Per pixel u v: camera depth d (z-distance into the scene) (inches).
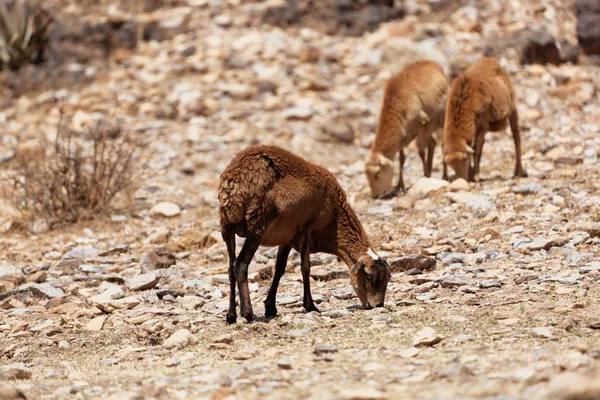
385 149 1604.3
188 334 866.1
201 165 1900.8
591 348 697.6
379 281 925.2
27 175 1691.7
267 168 872.9
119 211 1667.1
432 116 1640.0
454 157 1540.4
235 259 884.6
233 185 858.1
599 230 1203.9
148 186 1780.3
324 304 989.8
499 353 705.6
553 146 1766.7
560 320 812.0
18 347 932.6
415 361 697.0
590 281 981.8
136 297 1089.4
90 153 1940.2
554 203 1380.4
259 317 932.6
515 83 2153.1
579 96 2097.7
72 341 939.3
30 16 2578.7
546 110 2033.7
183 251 1380.4
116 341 923.4
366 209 1513.3
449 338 776.3
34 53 2566.4
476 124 1557.6
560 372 622.8
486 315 855.7
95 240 1498.5
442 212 1408.7
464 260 1141.7
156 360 813.2
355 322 869.8
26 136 2112.5
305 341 815.1
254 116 2122.3
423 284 1019.9
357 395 578.6
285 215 885.2
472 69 1592.0
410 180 1738.4
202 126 2081.7
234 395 629.6
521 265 1085.8
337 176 1818.4
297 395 619.2
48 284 1200.2
